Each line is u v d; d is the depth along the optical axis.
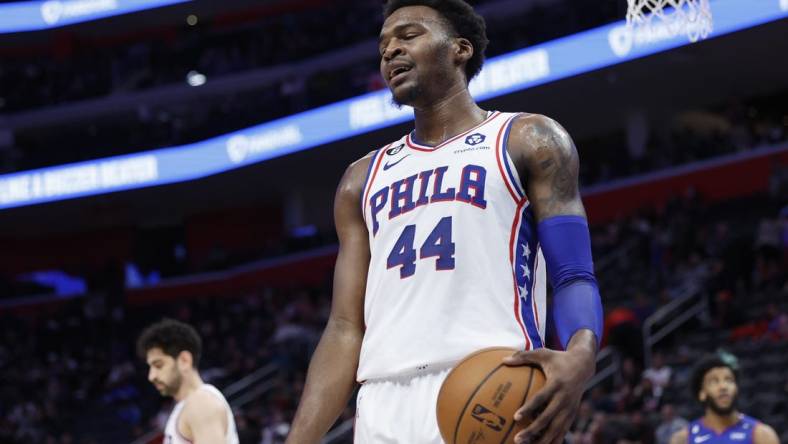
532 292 2.59
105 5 29.67
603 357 14.52
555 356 2.22
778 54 19.89
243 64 28.12
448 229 2.55
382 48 2.80
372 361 2.55
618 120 23.77
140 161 26.20
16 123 28.86
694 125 24.45
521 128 2.66
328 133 23.16
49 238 29.75
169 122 27.36
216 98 28.12
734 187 20.67
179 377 5.61
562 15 20.89
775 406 11.75
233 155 25.11
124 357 23.44
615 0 19.78
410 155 2.76
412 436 2.44
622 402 12.35
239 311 23.58
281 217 28.25
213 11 29.44
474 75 2.95
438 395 2.33
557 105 22.09
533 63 20.56
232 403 18.20
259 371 18.92
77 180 26.52
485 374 2.26
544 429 2.19
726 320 14.82
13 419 20.78
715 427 6.54
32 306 27.38
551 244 2.53
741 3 18.19
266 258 26.58
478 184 2.58
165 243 29.47
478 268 2.51
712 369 6.50
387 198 2.69
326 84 24.56
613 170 22.88
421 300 2.51
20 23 30.12
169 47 29.58
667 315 15.52
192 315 24.33
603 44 19.78
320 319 21.06
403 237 2.60
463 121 2.76
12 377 23.06
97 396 22.17
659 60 19.73
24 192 26.75
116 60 29.66
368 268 2.83
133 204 27.73
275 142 24.23
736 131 21.62
